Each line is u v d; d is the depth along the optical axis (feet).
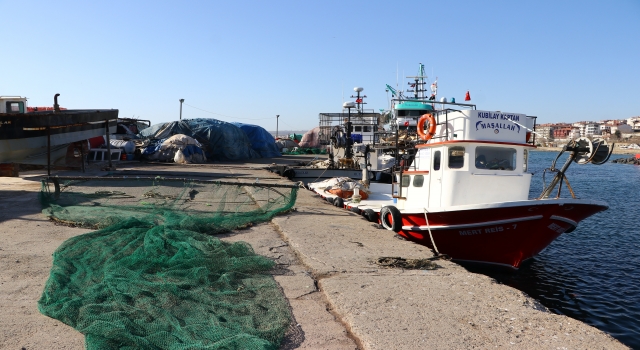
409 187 38.32
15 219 27.91
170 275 15.78
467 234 32.53
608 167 176.86
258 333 11.91
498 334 13.08
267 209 33.42
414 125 71.51
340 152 74.59
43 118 50.55
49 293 13.94
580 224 55.21
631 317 27.43
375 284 17.47
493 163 33.35
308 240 24.73
